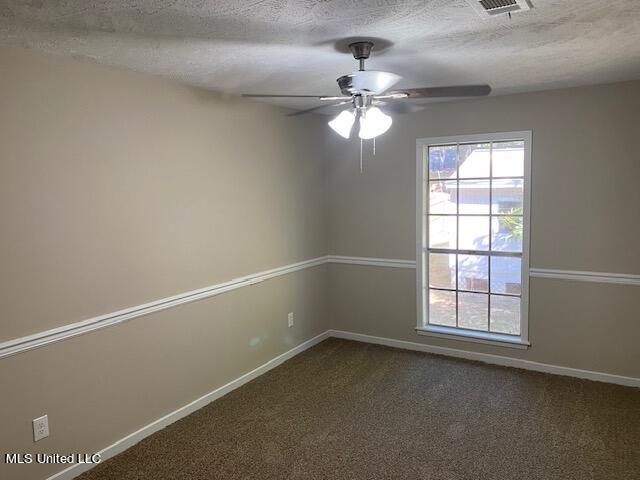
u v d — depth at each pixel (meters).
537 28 2.32
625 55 2.87
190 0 1.88
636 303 3.77
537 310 4.15
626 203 3.74
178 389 3.42
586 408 3.48
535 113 4.00
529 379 4.01
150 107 3.13
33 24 2.11
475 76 3.36
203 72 3.04
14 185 2.43
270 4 1.94
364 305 5.01
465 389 3.84
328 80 3.35
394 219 4.75
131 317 3.05
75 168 2.71
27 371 2.52
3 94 2.38
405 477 2.71
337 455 2.94
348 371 4.25
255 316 4.14
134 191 3.05
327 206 5.09
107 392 2.93
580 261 3.94
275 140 4.29
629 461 2.82
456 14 2.10
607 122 3.75
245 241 3.99
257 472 2.78
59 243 2.64
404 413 3.46
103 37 2.30
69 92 2.66
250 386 3.97
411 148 4.58
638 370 3.81
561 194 3.97
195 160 3.48
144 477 2.75
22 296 2.49
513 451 2.94
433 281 4.69
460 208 4.47
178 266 3.39
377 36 2.40
